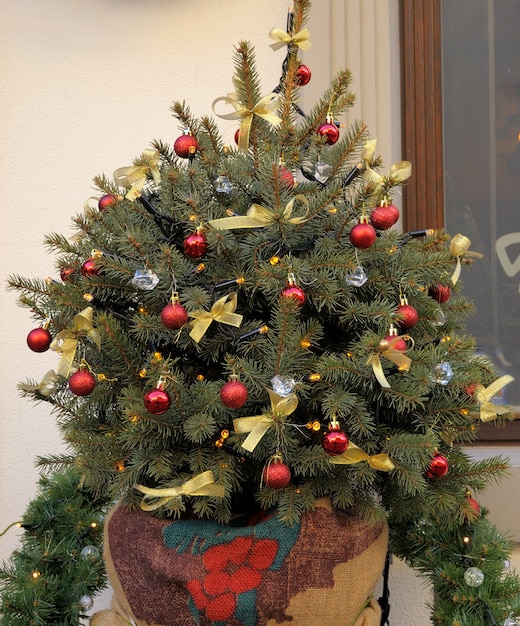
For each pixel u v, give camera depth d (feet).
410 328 5.12
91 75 7.02
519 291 7.04
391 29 7.00
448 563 5.48
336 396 4.84
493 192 7.06
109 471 5.19
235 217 4.80
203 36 7.03
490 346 7.04
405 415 5.17
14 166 6.97
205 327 4.74
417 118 6.99
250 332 4.85
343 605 4.98
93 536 5.76
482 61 7.08
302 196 4.80
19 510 6.89
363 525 5.12
